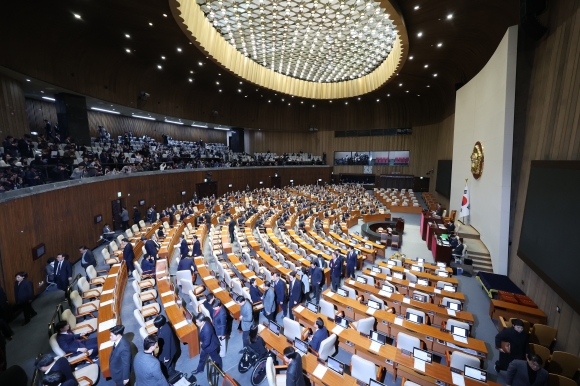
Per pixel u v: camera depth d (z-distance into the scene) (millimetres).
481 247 14156
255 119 41031
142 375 4785
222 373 5492
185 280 9844
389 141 40656
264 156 43125
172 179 25547
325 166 43875
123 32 17188
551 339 7438
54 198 11750
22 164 11969
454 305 8492
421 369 5793
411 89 30938
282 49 24422
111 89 21219
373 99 37562
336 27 19516
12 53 13500
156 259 12258
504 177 11703
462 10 13844
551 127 8953
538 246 8820
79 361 6285
